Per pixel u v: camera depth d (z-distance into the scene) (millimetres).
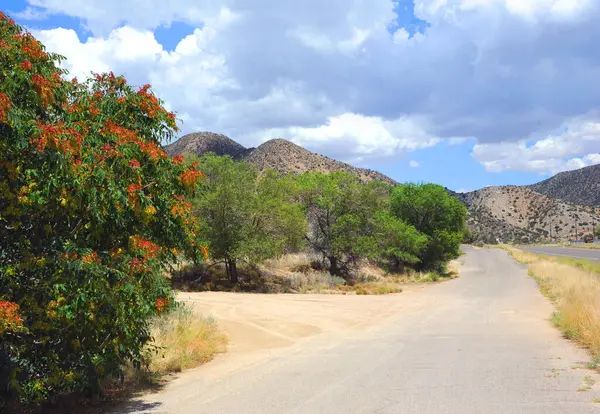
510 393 6660
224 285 30328
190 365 10242
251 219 30641
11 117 4977
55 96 6391
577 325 12406
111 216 6203
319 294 28766
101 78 8133
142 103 7891
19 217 5637
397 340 12844
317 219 38531
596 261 53938
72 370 6102
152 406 6922
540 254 76125
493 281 37406
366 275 39156
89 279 5484
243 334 14625
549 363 8820
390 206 47188
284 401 6816
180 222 7723
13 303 4957
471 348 11047
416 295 28141
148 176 7270
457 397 6562
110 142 6922
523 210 193625
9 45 5828
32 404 6305
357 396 6891
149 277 6723
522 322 16047
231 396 7305
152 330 11289
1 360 5520
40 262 5480
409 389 7172
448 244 46750
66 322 5758
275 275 35031
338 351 11367
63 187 5629
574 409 5754
